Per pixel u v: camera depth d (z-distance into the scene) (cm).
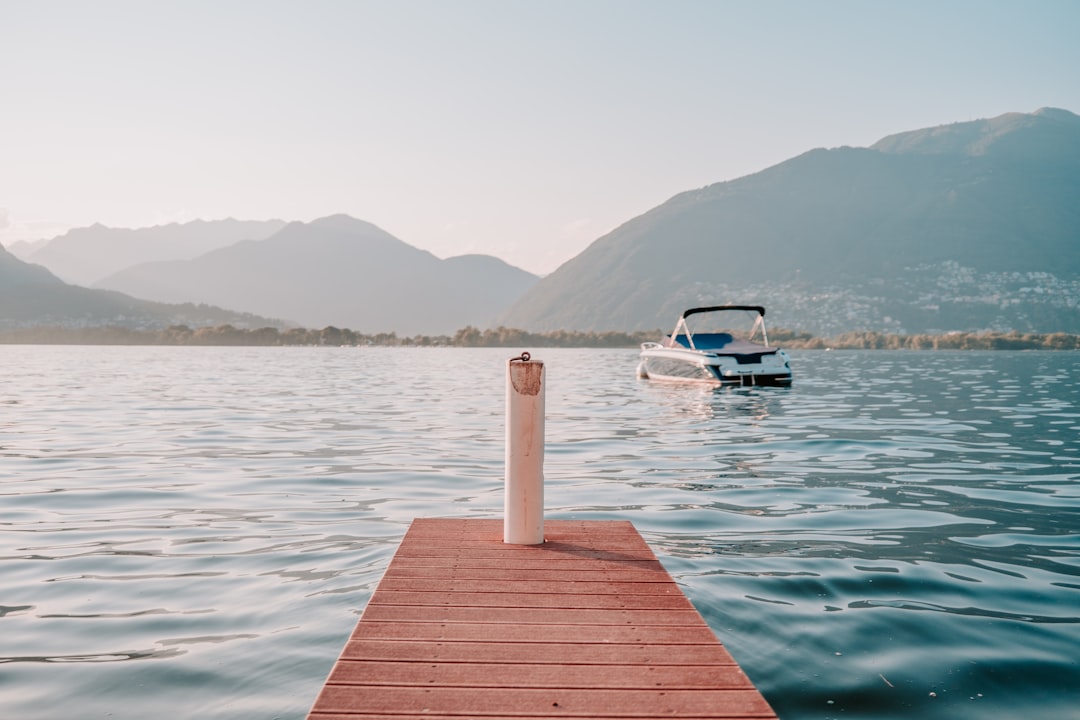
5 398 1883
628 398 1953
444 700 259
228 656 352
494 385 2558
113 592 444
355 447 1059
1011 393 2161
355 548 538
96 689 320
